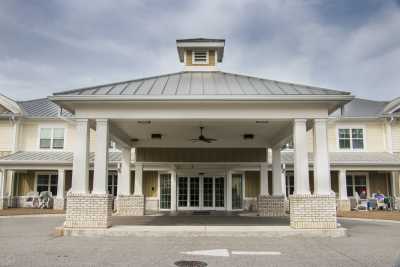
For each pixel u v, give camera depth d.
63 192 20.78
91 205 10.24
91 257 7.15
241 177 22.08
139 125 13.09
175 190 21.22
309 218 10.12
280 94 10.39
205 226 11.11
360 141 23.27
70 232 9.99
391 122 22.88
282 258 7.20
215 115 10.70
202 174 21.73
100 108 10.79
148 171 22.22
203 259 7.07
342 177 20.83
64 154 22.50
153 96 10.31
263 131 14.33
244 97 10.29
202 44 15.80
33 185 22.95
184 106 10.74
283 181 20.48
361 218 16.47
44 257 7.12
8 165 20.66
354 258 7.20
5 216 16.94
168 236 9.92
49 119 23.22
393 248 8.30
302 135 10.62
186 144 17.06
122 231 9.96
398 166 20.83
